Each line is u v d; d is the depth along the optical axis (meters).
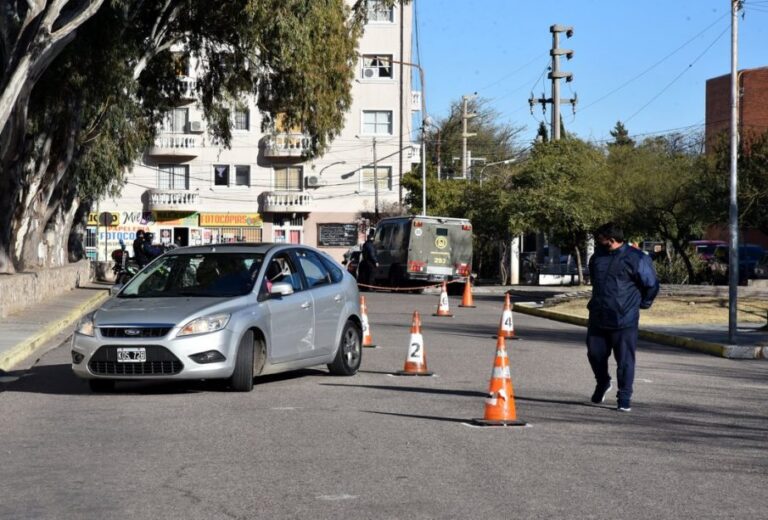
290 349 13.41
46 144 32.44
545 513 6.92
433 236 41.94
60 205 41.19
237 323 12.48
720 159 35.91
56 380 14.40
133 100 35.53
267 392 12.84
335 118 34.88
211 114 37.69
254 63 34.84
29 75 25.48
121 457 8.79
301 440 9.57
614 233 11.86
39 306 28.89
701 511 7.03
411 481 7.88
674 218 40.16
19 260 34.66
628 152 42.19
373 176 68.06
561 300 32.41
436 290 43.12
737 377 15.81
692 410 11.91
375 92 67.56
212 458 8.73
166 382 13.88
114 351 12.19
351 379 14.32
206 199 68.44
